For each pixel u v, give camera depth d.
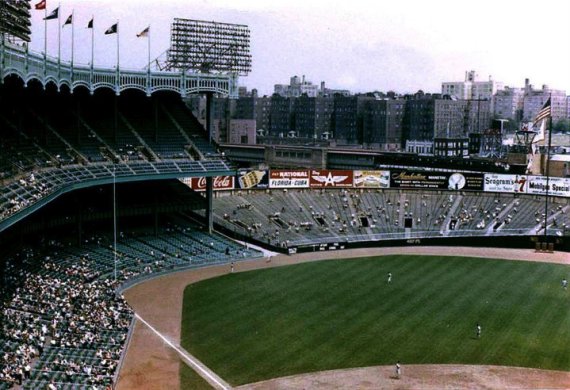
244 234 112.75
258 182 127.88
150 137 107.62
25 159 82.25
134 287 84.69
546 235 116.50
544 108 126.44
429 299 82.06
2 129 85.31
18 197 68.88
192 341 65.06
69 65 85.81
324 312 75.75
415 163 167.00
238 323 71.00
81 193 98.44
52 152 89.88
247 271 96.00
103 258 90.00
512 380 57.53
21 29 81.38
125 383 54.56
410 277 93.88
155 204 104.50
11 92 89.12
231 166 110.25
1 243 83.81
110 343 61.44
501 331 70.25
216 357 61.28
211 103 112.94
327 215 125.25
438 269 99.50
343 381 56.66
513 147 186.88
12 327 59.84
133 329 67.94
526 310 78.06
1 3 73.38
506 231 121.00
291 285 87.94
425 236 120.06
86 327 63.50
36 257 82.94
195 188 118.25
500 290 87.25
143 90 99.88
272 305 78.06
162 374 56.75
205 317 72.88
